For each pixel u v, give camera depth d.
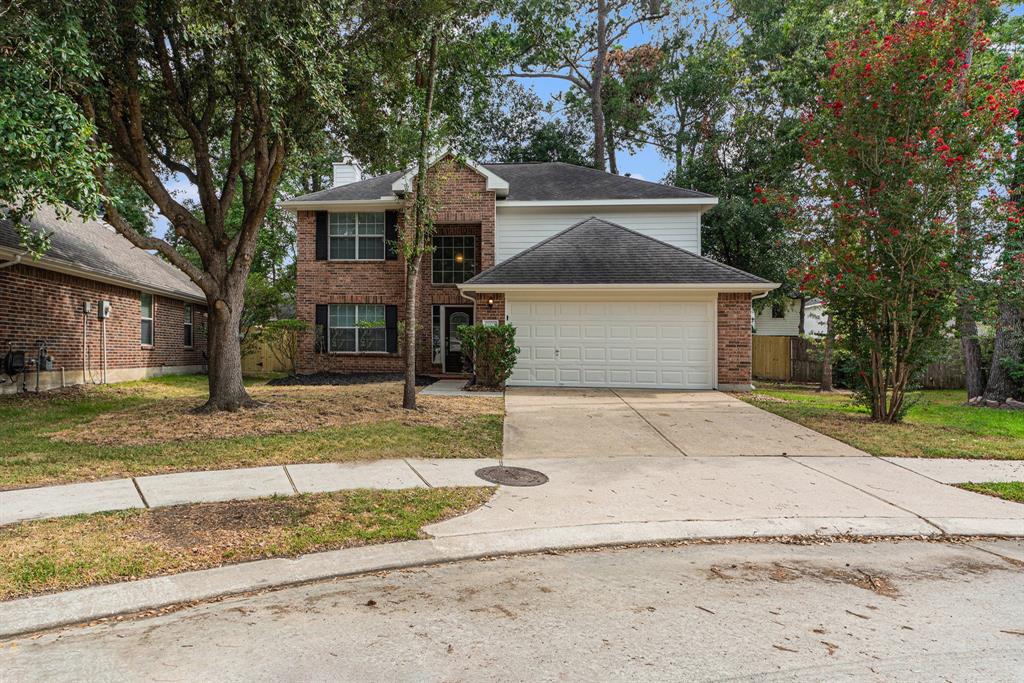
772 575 3.73
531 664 2.62
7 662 2.62
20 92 5.62
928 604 3.30
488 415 9.36
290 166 11.46
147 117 9.64
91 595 3.27
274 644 2.79
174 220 8.98
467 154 11.34
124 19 7.39
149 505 4.89
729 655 2.70
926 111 8.43
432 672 2.54
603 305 13.11
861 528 4.61
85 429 7.90
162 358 16.70
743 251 21.84
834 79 9.05
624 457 6.97
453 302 16.50
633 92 26.75
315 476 5.90
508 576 3.70
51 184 5.89
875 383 9.40
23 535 4.14
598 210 16.53
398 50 9.23
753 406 10.57
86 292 13.22
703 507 5.08
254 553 3.90
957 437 8.12
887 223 8.54
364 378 15.20
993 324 12.96
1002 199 8.27
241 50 7.50
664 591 3.46
